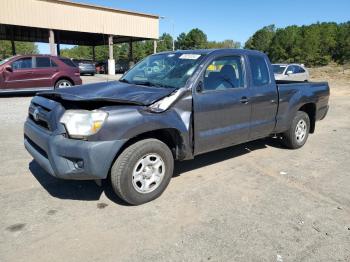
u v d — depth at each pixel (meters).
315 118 6.62
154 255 2.93
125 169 3.62
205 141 4.41
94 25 27.11
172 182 4.55
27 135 4.17
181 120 4.04
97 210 3.70
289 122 5.92
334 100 15.24
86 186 4.31
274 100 5.45
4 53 76.50
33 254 2.89
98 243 3.09
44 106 3.83
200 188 4.37
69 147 3.38
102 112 3.41
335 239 3.25
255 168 5.22
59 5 24.88
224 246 3.08
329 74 37.19
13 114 9.05
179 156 4.25
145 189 3.84
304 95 6.08
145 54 76.94
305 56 74.94
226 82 4.67
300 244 3.15
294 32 86.06
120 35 29.12
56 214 3.58
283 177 4.86
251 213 3.72
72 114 3.43
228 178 4.75
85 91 4.09
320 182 4.71
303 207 3.90
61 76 13.08
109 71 30.28
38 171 4.78
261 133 5.38
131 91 4.07
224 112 4.57
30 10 23.66
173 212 3.71
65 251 2.95
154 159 3.91
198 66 4.32
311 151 6.30
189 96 4.13
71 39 39.81
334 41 72.75
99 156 3.38
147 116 3.70
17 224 3.36
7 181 4.40
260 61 5.30
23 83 12.32
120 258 2.88
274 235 3.29
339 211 3.83
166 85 4.33
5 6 22.59
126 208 3.76
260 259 2.91
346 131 8.33
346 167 5.39
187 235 3.25
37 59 12.65
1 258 2.83
